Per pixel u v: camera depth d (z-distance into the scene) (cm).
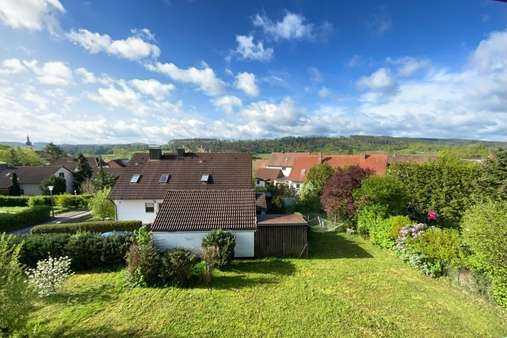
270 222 1410
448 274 1020
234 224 1331
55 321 785
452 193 1605
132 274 1030
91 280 1080
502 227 782
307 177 2919
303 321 782
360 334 720
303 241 1381
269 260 1316
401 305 863
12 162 6406
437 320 775
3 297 593
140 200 1981
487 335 702
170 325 765
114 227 1877
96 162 5359
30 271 1100
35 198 3203
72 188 4519
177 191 1545
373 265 1220
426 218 1642
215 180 2105
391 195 1559
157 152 2305
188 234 1298
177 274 1020
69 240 1205
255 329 745
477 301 862
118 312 834
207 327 755
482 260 839
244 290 983
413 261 1158
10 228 2136
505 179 1473
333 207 1906
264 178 5088
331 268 1198
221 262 1194
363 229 1727
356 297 922
